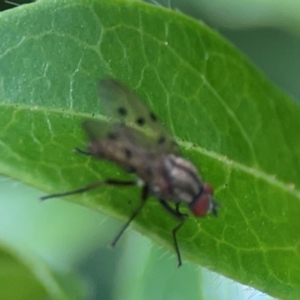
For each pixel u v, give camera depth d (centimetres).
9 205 5
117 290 5
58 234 5
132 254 5
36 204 5
